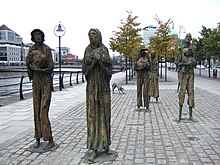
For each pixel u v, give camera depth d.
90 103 5.76
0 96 17.59
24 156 6.19
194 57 9.59
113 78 37.88
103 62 5.66
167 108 12.61
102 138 5.83
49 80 6.57
